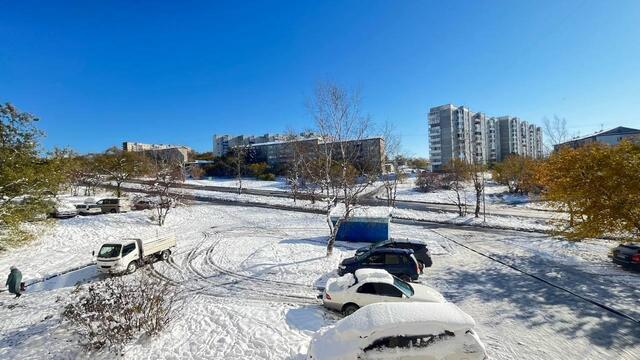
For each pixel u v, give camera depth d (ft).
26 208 61.36
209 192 169.07
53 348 29.45
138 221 95.81
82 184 152.25
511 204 137.80
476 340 21.26
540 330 33.04
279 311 36.47
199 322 33.32
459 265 56.90
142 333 29.55
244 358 26.09
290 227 94.58
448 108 322.75
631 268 51.78
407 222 99.96
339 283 36.58
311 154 94.63
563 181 57.26
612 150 53.67
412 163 256.52
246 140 380.37
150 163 175.63
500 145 382.83
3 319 39.14
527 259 60.13
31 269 58.18
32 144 64.54
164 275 53.98
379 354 20.74
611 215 52.70
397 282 36.17
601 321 34.76
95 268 58.75
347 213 62.64
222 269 56.39
